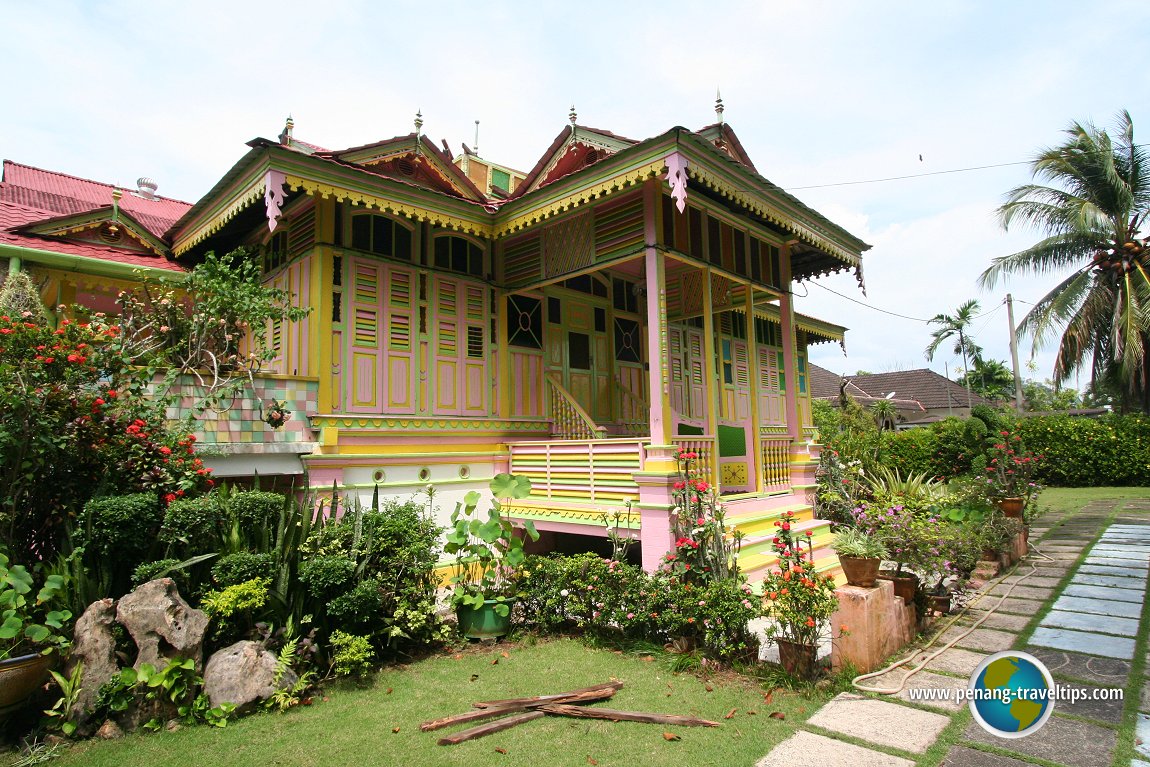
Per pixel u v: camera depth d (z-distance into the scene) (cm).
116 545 411
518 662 501
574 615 571
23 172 1189
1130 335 1648
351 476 695
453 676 470
